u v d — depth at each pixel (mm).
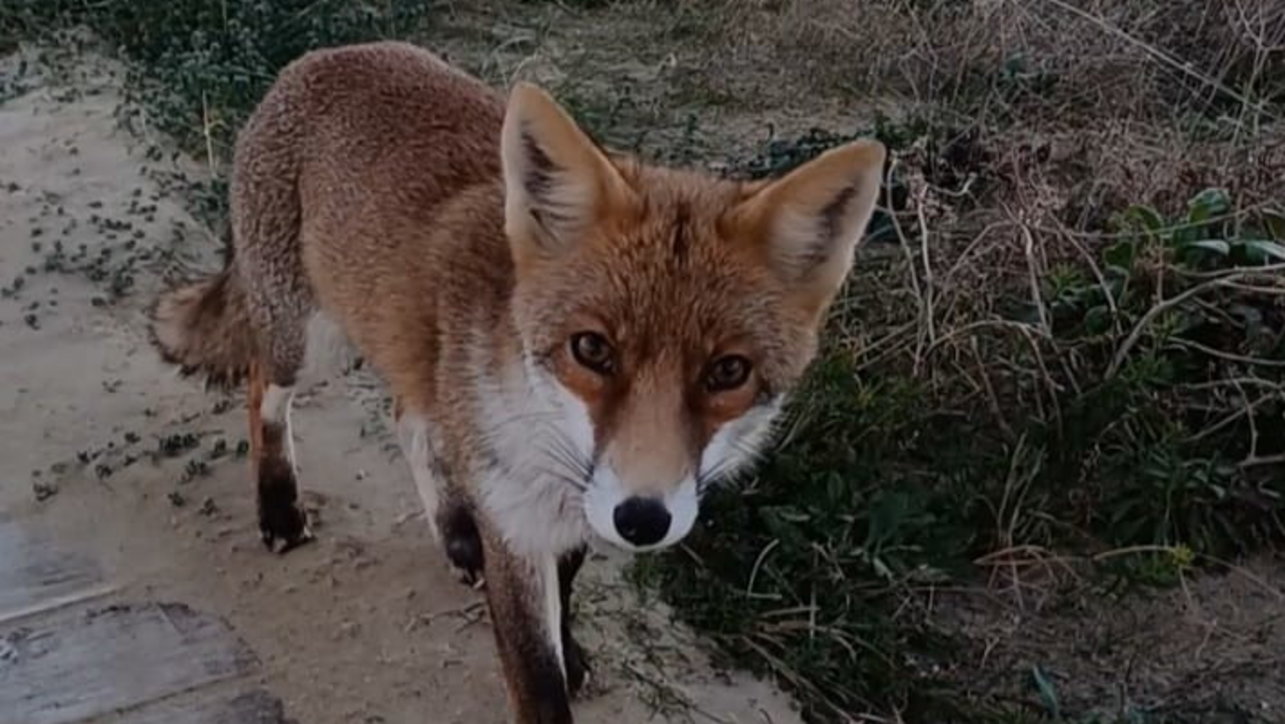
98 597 836
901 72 1489
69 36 1486
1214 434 973
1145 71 1372
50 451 943
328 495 920
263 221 823
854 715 793
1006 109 1337
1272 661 863
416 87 788
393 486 934
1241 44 1400
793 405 931
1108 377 939
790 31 1553
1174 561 882
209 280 929
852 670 812
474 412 668
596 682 792
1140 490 929
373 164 762
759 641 825
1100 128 1261
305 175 800
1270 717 823
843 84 1495
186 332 915
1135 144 1196
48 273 1118
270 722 762
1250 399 977
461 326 676
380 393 1015
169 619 824
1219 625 888
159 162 1281
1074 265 1036
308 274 812
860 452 936
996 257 1020
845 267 628
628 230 609
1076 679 842
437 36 1567
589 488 594
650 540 574
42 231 1167
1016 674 838
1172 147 1180
